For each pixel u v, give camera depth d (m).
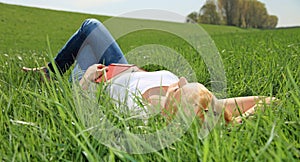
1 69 4.16
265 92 3.11
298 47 6.41
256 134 1.84
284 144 1.65
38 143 1.84
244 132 1.95
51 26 23.14
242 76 3.79
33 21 23.67
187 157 1.69
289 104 2.23
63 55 3.62
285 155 1.61
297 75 3.44
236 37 17.03
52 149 1.83
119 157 1.65
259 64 4.42
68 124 1.99
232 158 1.61
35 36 20.41
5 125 2.16
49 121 2.20
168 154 1.73
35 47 16.64
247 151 1.71
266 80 3.42
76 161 1.69
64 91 2.20
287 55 4.87
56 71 2.24
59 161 1.77
